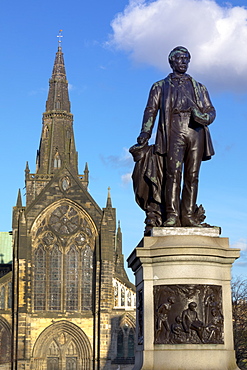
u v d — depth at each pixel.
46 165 143.25
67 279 98.62
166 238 15.16
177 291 14.72
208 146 16.03
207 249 14.80
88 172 128.50
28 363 94.50
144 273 14.96
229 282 15.02
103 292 96.81
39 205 99.94
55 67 153.00
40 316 96.88
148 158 16.20
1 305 96.19
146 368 14.45
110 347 95.31
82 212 100.50
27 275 96.94
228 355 14.57
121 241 134.75
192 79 16.34
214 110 16.20
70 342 97.25
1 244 141.50
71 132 149.00
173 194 15.70
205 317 14.64
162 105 16.06
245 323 57.84
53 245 99.25
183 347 14.41
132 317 96.31
